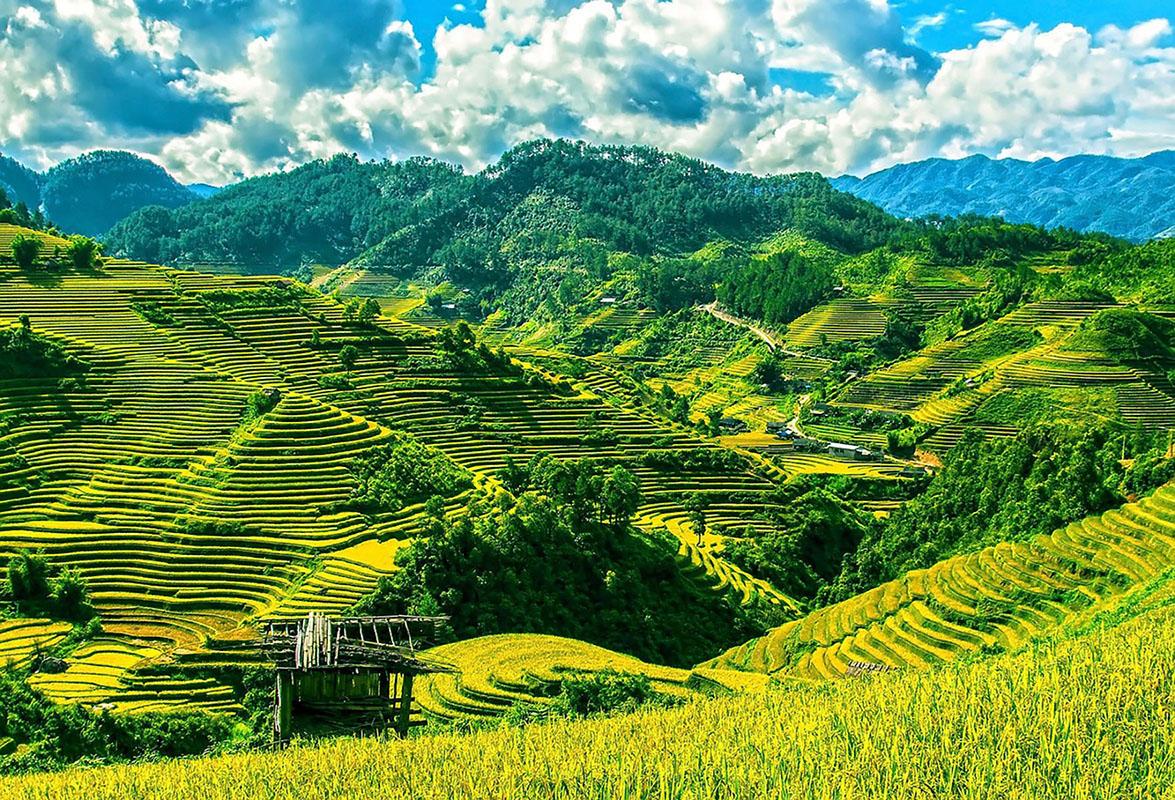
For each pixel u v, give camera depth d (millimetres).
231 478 89812
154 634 66438
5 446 89750
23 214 178000
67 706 45562
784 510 113250
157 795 18406
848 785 10750
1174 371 150125
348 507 87312
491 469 106938
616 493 81938
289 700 28766
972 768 10805
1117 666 15484
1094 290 190875
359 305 141500
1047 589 56781
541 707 43812
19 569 68438
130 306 128250
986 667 19562
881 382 180625
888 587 68125
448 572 68562
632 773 12953
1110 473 78500
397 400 118688
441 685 48750
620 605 73812
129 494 84812
